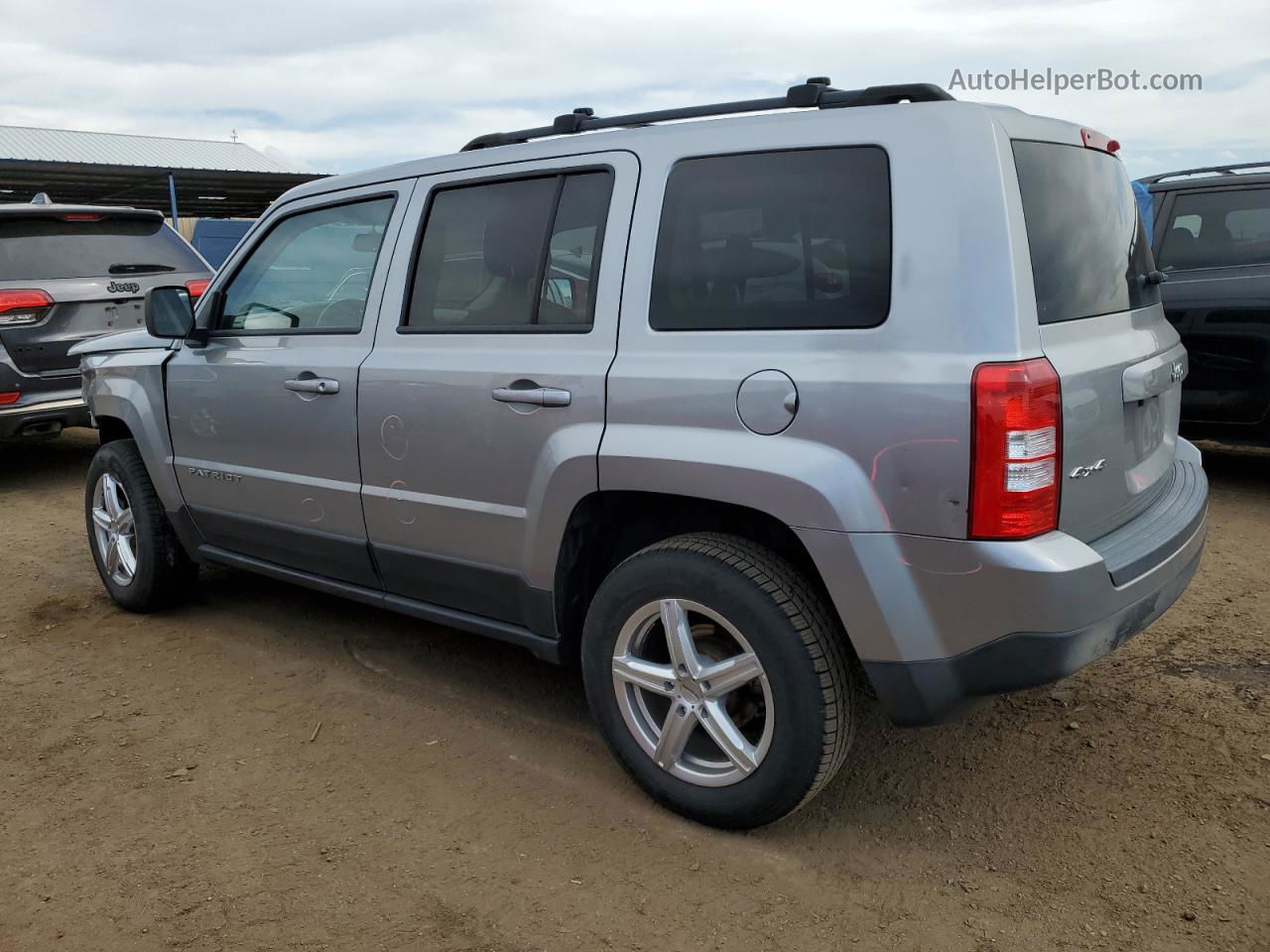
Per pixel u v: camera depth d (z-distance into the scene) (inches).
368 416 134.3
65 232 281.7
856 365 95.1
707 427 103.1
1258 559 193.8
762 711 109.4
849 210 98.7
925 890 99.5
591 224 116.9
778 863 104.2
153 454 168.6
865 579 94.6
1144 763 121.8
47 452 349.7
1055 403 90.6
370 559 140.3
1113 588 94.6
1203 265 236.4
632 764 114.4
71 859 107.1
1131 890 98.5
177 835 111.2
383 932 94.4
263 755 129.2
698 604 104.7
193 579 181.9
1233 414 234.2
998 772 121.0
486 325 124.6
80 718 140.9
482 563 126.0
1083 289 103.4
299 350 145.4
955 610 92.7
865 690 141.0
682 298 108.3
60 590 197.8
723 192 107.0
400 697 145.5
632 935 93.6
